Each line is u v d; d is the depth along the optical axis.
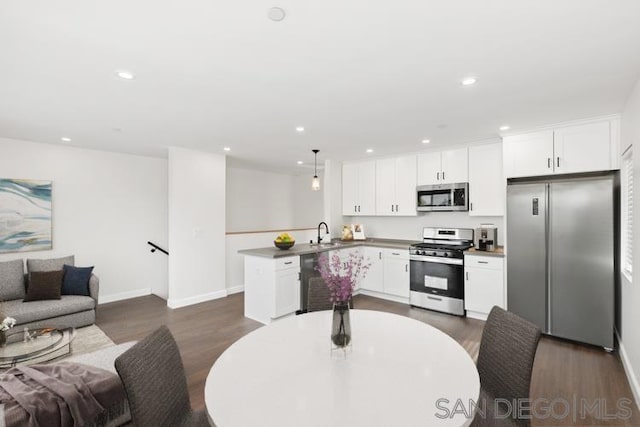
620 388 2.33
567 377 2.49
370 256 4.91
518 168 3.55
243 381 1.21
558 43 1.71
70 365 1.98
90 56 1.85
